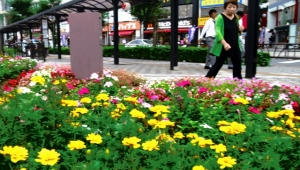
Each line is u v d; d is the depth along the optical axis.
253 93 4.42
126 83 5.79
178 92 4.09
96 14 6.95
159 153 2.14
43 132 2.28
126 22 54.91
